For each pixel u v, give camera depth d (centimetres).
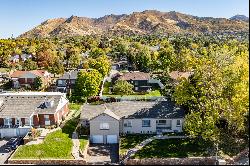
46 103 6812
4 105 6812
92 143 6266
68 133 6391
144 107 6675
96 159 5519
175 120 6425
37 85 11069
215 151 5331
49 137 6119
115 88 10081
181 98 6197
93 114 6575
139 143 5884
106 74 12581
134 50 18375
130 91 10062
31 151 5547
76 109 8169
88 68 13175
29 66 14912
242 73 5481
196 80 6066
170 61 13775
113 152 5819
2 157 5528
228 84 5662
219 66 6041
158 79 11456
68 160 5228
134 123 6438
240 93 5247
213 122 5350
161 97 8562
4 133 6431
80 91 8962
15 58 17788
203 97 5744
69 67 16038
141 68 15300
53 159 5262
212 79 5872
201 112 5703
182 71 11656
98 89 9925
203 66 5953
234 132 5728
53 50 19388
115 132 6247
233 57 6250
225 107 5472
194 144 5694
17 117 6475
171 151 5466
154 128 6450
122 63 16638
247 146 5334
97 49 19562
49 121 6725
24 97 7112
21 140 6184
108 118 6200
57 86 11200
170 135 6238
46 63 15412
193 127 5428
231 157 5091
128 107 6706
